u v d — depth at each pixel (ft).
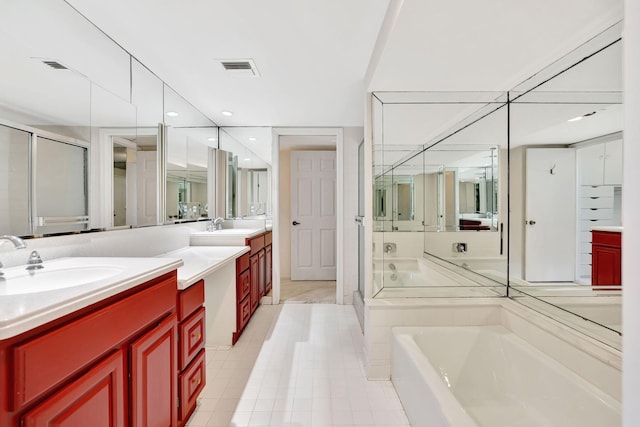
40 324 2.33
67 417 2.60
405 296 6.70
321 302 11.59
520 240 6.07
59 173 4.62
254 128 11.37
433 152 7.53
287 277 15.26
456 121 7.48
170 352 4.36
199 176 9.83
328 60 6.22
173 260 4.52
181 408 4.75
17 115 3.98
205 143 10.34
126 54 5.97
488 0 3.60
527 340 5.43
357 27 5.07
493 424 4.74
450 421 3.34
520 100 6.25
